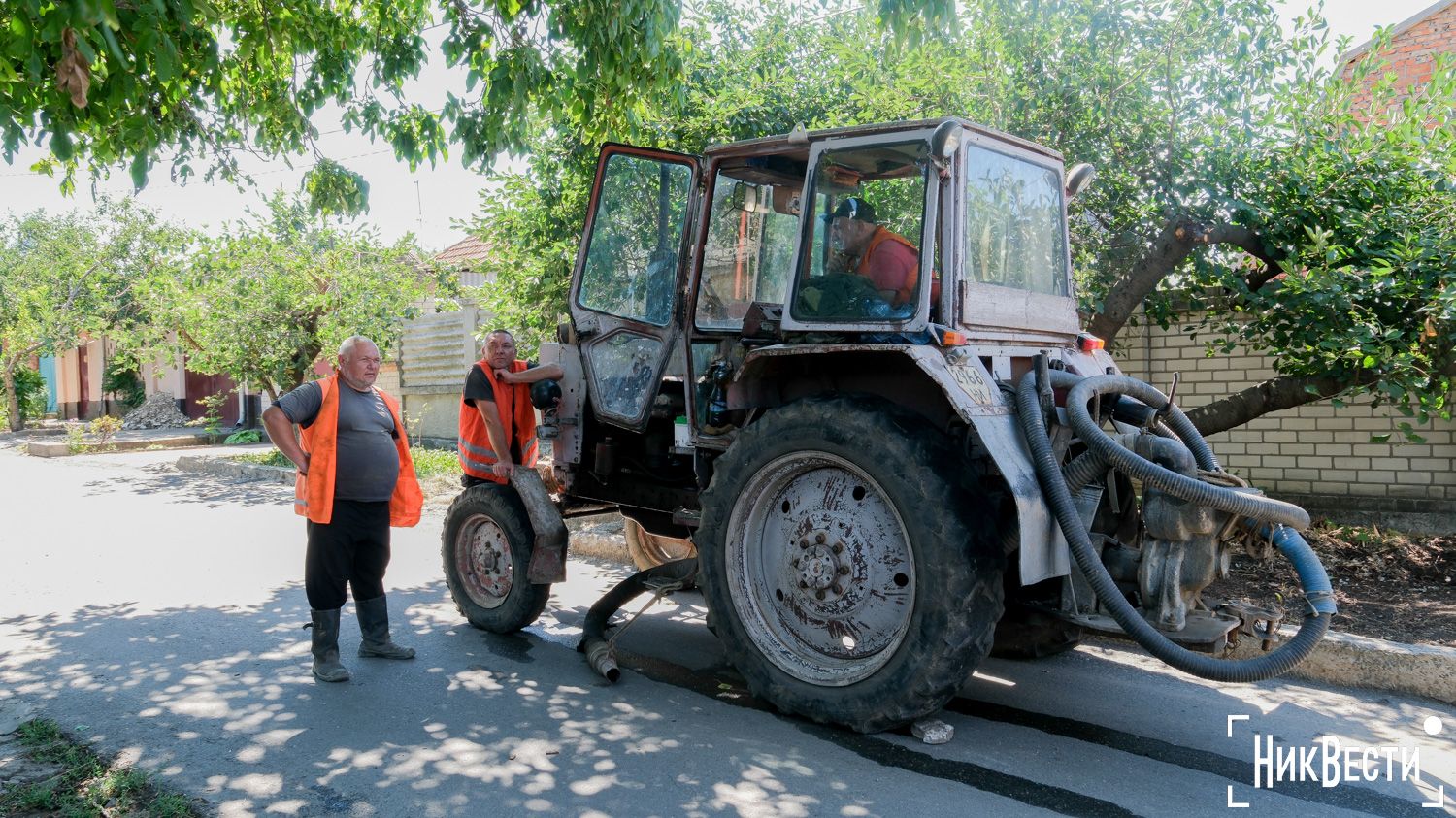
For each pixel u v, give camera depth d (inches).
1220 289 274.8
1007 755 154.3
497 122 235.8
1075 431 157.2
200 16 172.6
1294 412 320.2
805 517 174.7
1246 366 321.1
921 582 152.0
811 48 317.1
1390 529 295.0
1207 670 139.7
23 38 138.1
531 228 339.9
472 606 230.4
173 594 263.7
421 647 215.5
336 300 569.3
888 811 134.1
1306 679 191.5
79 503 451.5
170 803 132.1
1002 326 173.9
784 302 180.1
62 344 1020.5
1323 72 257.6
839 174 182.2
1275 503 144.5
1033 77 264.4
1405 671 181.0
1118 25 256.2
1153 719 170.4
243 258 568.7
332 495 188.4
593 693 184.5
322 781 143.2
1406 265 221.9
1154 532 148.6
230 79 244.5
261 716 170.7
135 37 157.2
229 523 386.9
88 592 266.5
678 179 204.4
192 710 173.5
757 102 291.0
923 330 161.9
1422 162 247.4
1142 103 265.4
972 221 171.3
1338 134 257.1
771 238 213.9
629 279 213.5
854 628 168.4
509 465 219.5
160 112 207.9
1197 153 263.1
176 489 501.4
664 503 220.1
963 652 151.0
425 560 314.2
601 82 236.1
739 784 142.7
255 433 802.2
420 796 138.4
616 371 214.8
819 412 164.7
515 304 365.7
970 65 267.4
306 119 246.1
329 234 575.8
